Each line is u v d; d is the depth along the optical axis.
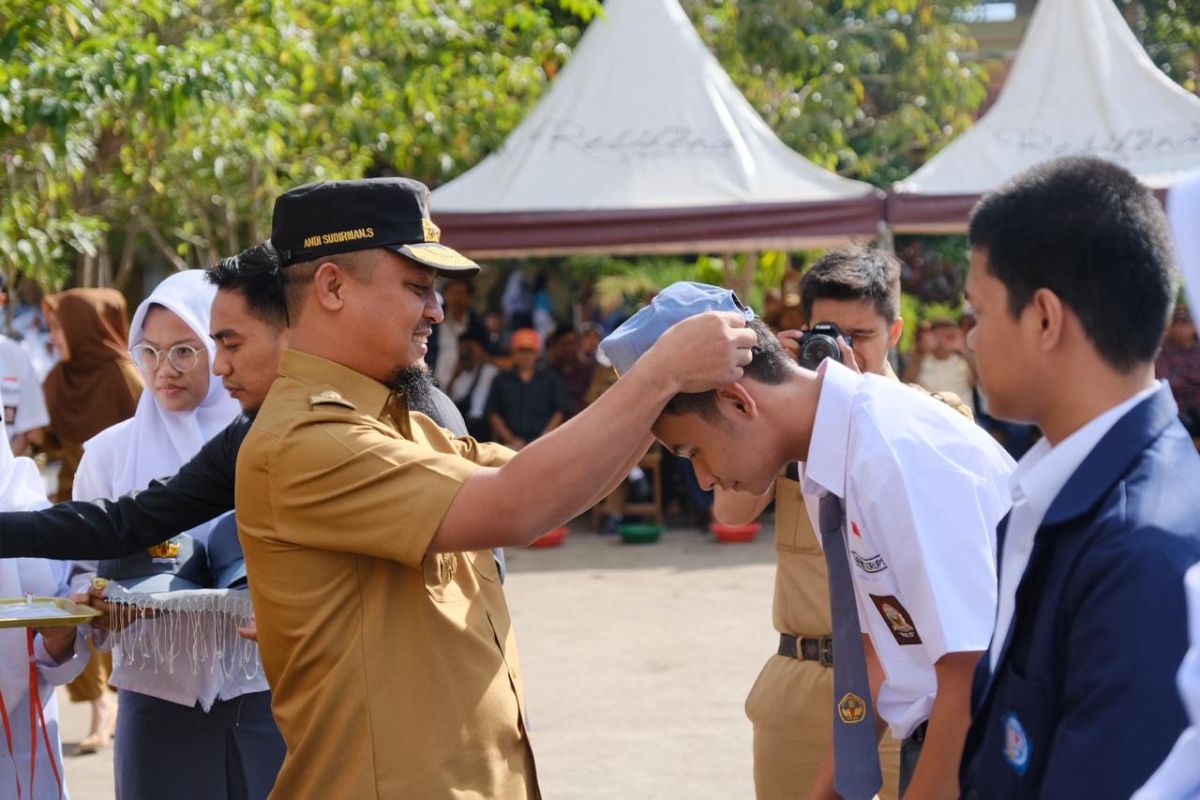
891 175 15.37
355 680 2.27
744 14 13.32
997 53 18.20
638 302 14.57
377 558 2.31
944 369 10.94
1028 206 1.74
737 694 6.49
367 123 10.41
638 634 7.70
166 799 3.28
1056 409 1.76
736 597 8.58
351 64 10.25
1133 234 1.70
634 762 5.59
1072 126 9.70
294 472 2.28
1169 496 1.64
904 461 2.24
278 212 2.44
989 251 1.77
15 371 6.95
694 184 9.44
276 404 2.38
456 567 2.45
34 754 3.24
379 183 2.40
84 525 2.99
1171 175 9.33
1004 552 1.87
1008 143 9.66
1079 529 1.69
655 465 11.25
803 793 3.48
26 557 2.99
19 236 8.89
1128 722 1.56
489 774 2.33
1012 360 1.77
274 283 3.05
